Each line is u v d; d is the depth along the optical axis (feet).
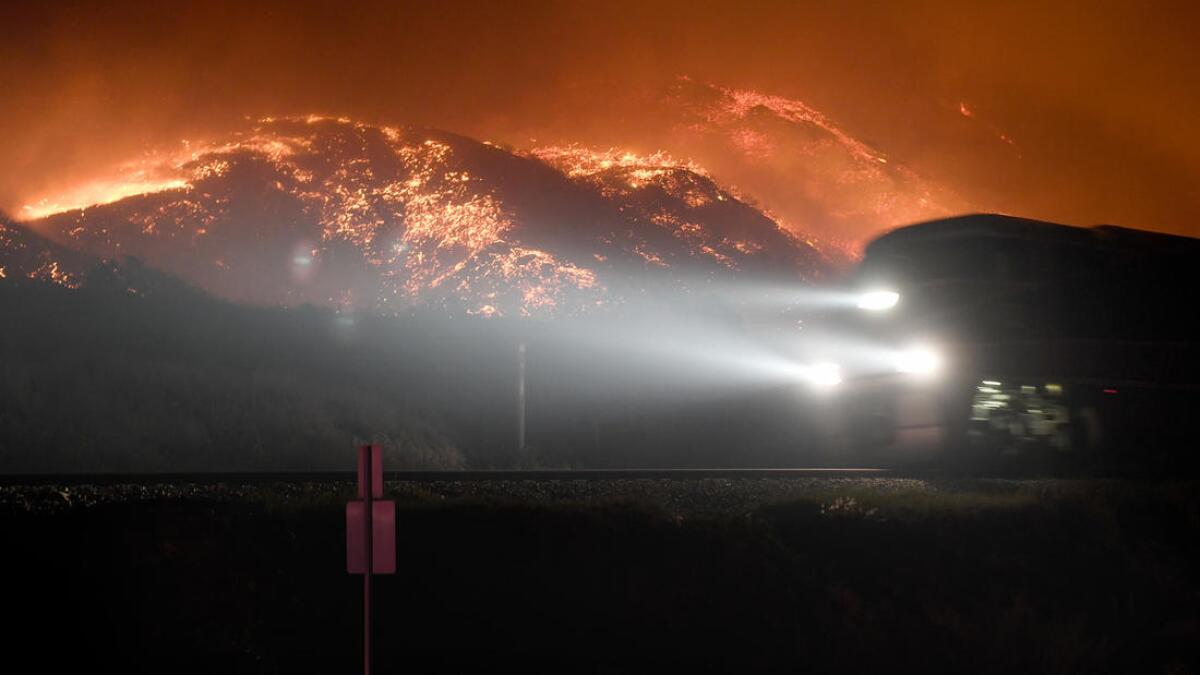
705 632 50.39
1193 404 75.05
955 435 72.54
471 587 49.08
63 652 44.24
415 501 53.16
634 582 50.88
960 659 52.42
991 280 73.92
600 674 47.85
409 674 46.32
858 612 53.06
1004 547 58.18
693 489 67.56
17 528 47.70
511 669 47.21
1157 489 65.57
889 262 75.36
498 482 68.08
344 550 48.91
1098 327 74.49
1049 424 73.41
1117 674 53.52
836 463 78.89
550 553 50.80
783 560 53.98
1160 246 76.74
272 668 45.01
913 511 58.13
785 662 50.37
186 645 44.93
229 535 48.62
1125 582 58.75
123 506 49.93
